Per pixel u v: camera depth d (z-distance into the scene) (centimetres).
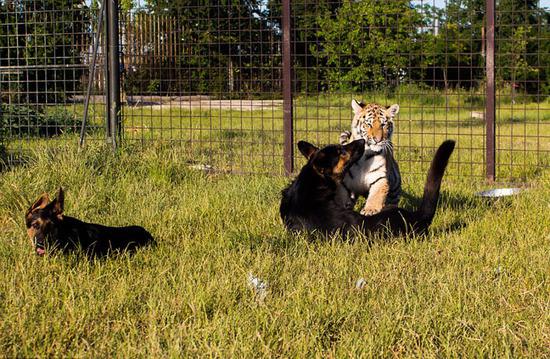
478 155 1295
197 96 2258
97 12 1179
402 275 561
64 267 571
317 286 530
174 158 1005
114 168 952
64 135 1095
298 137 1548
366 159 771
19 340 435
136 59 1410
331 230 662
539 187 947
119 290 513
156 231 712
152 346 425
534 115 2256
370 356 424
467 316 486
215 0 2133
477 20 2548
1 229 740
